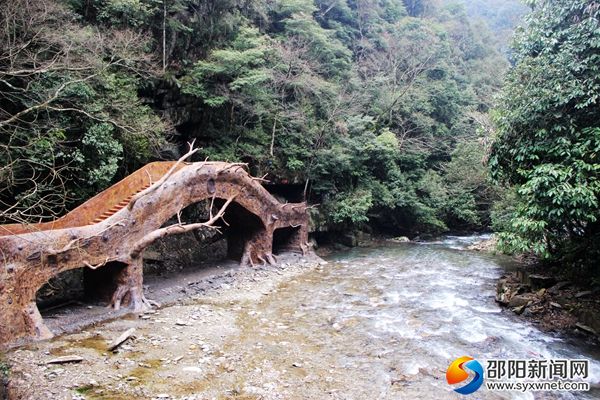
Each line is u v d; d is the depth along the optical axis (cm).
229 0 1936
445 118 3441
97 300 1089
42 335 820
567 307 1027
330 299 1239
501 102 1178
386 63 3297
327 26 3291
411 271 1645
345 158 2188
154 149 1584
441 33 3984
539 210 932
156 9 1630
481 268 1689
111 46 1358
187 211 1755
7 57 998
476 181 2806
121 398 604
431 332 959
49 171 1135
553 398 675
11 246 790
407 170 2958
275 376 709
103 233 978
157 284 1289
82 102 1187
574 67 920
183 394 627
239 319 1025
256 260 1672
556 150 943
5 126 1034
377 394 662
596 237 1123
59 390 613
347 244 2372
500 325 1008
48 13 1130
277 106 2120
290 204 1870
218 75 1847
